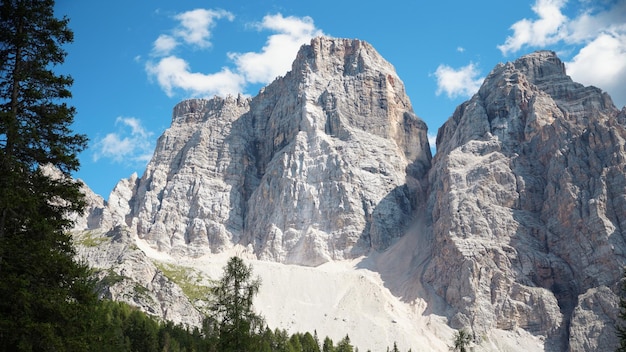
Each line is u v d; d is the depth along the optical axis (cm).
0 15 6103
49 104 6150
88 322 6022
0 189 5594
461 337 15088
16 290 5444
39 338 5453
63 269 5856
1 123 5750
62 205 6219
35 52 6162
